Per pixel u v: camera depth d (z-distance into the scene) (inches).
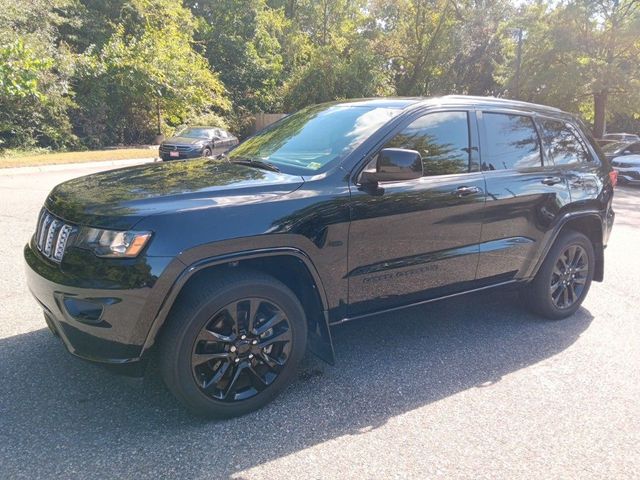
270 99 1406.3
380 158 120.9
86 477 94.2
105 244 100.4
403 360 147.0
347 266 125.7
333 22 1611.7
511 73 1123.3
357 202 124.0
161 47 948.0
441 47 1318.9
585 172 180.9
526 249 163.5
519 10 1346.0
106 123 932.6
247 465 100.0
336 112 154.2
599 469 102.8
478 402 126.0
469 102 154.2
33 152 744.3
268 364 118.7
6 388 122.0
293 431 111.7
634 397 130.6
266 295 114.7
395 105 145.4
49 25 880.3
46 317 117.8
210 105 1171.9
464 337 164.6
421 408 122.6
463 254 147.6
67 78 816.3
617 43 954.1
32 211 319.0
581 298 185.6
